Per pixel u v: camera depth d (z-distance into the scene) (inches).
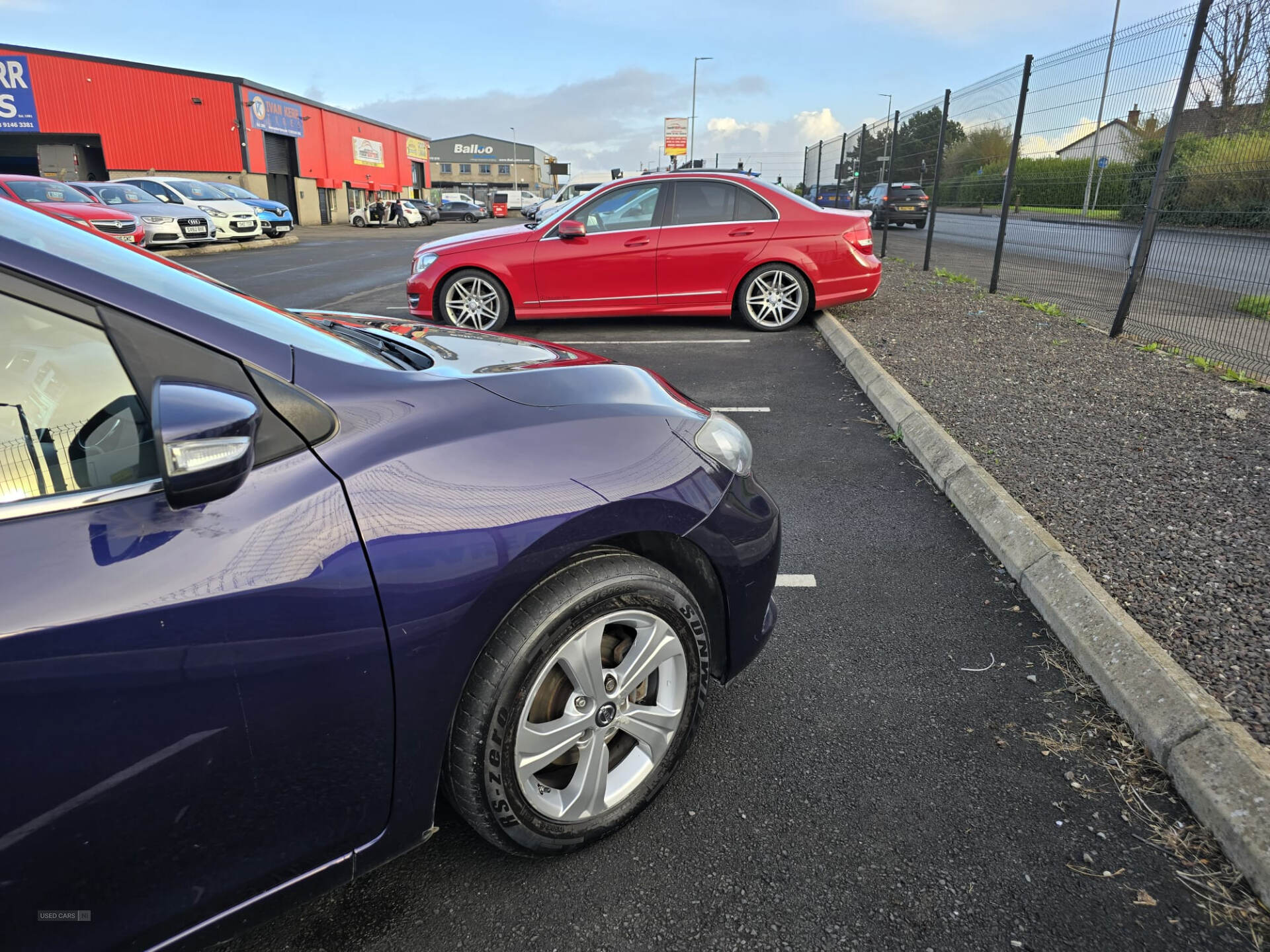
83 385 50.1
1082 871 70.3
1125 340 262.4
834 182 794.8
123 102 1365.7
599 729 70.2
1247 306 231.0
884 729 89.6
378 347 80.7
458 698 60.2
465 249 306.0
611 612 67.8
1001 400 198.8
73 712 44.0
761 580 84.0
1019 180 366.6
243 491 51.6
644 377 89.4
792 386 236.4
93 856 46.1
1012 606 114.7
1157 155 251.0
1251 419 178.2
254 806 52.3
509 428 66.9
